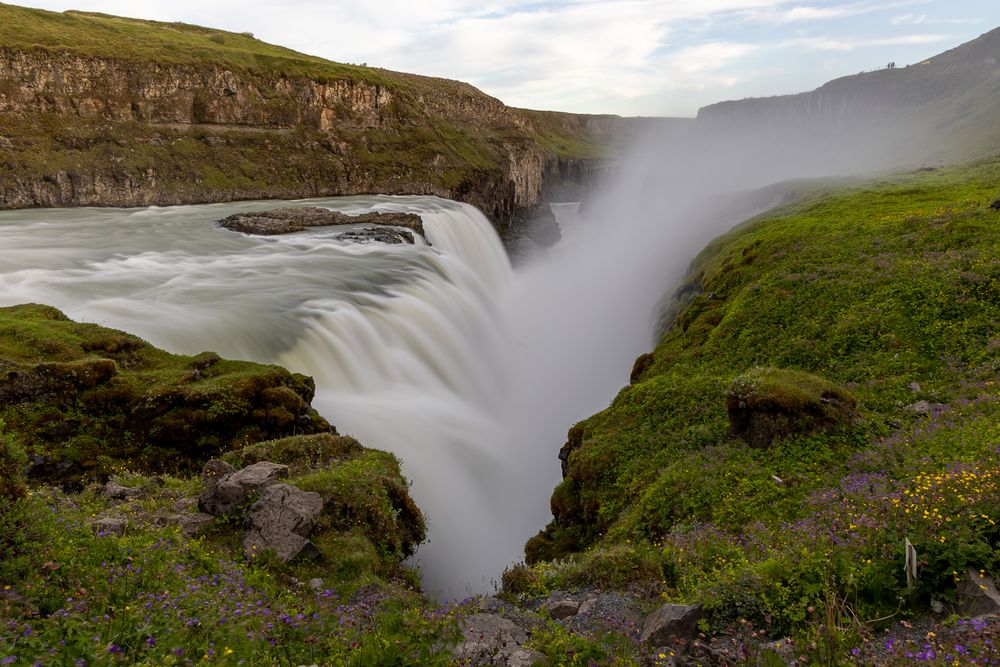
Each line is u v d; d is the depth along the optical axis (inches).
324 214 2625.5
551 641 305.9
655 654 285.7
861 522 347.3
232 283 1540.4
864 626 259.3
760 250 1417.3
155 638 232.7
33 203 3225.9
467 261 2832.2
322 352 1189.1
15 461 319.0
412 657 272.5
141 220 2687.0
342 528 499.8
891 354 823.7
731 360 968.3
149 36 4672.7
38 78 3496.6
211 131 4116.6
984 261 992.9
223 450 747.4
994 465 379.9
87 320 1119.0
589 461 760.3
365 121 4921.3
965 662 215.9
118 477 587.5
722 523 504.4
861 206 1736.0
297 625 288.2
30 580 257.0
